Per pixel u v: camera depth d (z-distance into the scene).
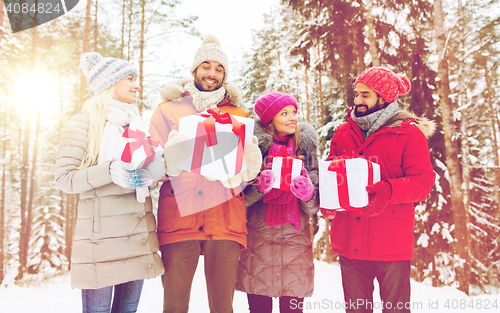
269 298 2.52
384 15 9.35
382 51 9.48
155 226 2.06
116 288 2.08
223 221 2.07
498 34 11.27
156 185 2.12
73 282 1.81
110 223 1.86
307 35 9.98
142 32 12.32
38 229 17.17
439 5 8.98
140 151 1.79
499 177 15.80
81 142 1.93
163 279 2.09
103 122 1.98
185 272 2.01
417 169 2.12
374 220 2.14
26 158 12.96
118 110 2.02
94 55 2.10
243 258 2.49
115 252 1.83
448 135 9.13
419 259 11.32
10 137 14.95
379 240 2.11
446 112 9.14
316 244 14.59
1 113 14.57
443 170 10.86
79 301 5.52
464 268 8.65
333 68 9.55
